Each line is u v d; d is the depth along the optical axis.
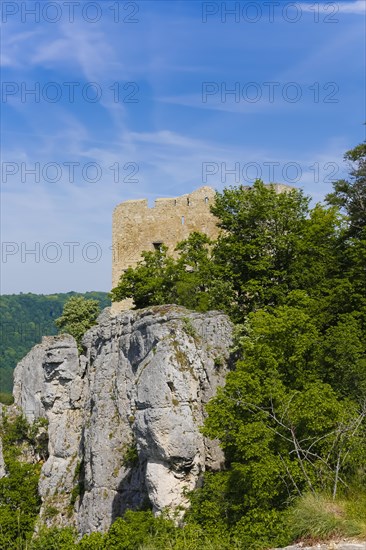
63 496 57.53
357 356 37.59
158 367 41.12
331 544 24.03
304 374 35.59
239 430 31.84
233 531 29.97
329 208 55.19
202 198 68.69
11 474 61.75
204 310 48.44
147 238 70.38
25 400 69.12
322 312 44.81
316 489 28.61
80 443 58.56
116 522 37.78
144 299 56.88
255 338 37.22
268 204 52.56
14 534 54.41
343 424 30.55
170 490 39.78
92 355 58.25
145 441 40.75
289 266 49.84
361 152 59.41
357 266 48.81
